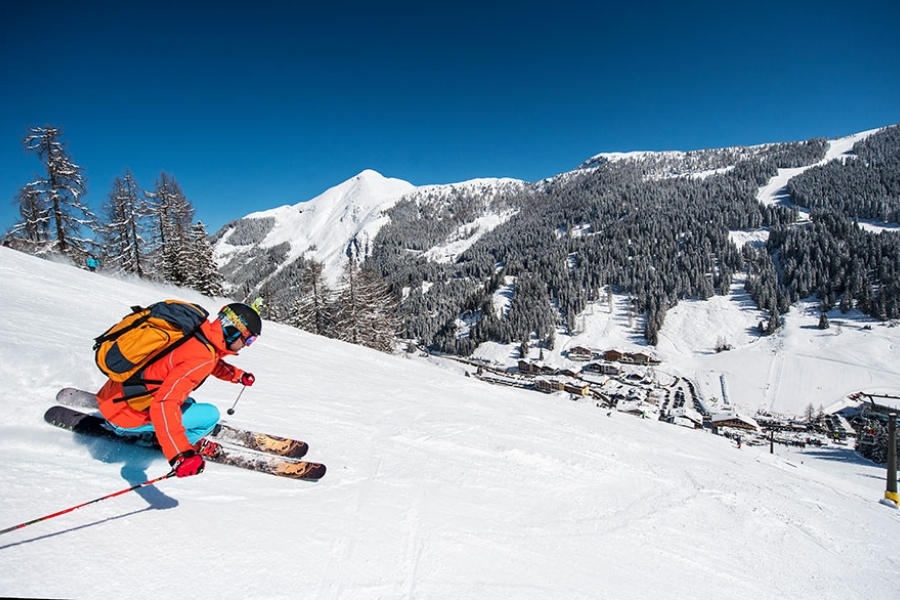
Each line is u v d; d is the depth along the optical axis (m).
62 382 3.50
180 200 31.97
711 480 6.12
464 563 2.61
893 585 4.00
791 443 52.38
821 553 4.36
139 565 1.91
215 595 1.85
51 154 24.27
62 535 1.98
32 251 23.44
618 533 3.66
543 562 2.87
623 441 7.48
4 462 2.38
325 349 12.09
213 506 2.54
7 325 5.16
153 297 15.34
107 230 28.53
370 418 5.37
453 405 7.41
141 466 2.73
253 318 2.44
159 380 2.35
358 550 2.47
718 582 3.26
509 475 4.38
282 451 3.41
